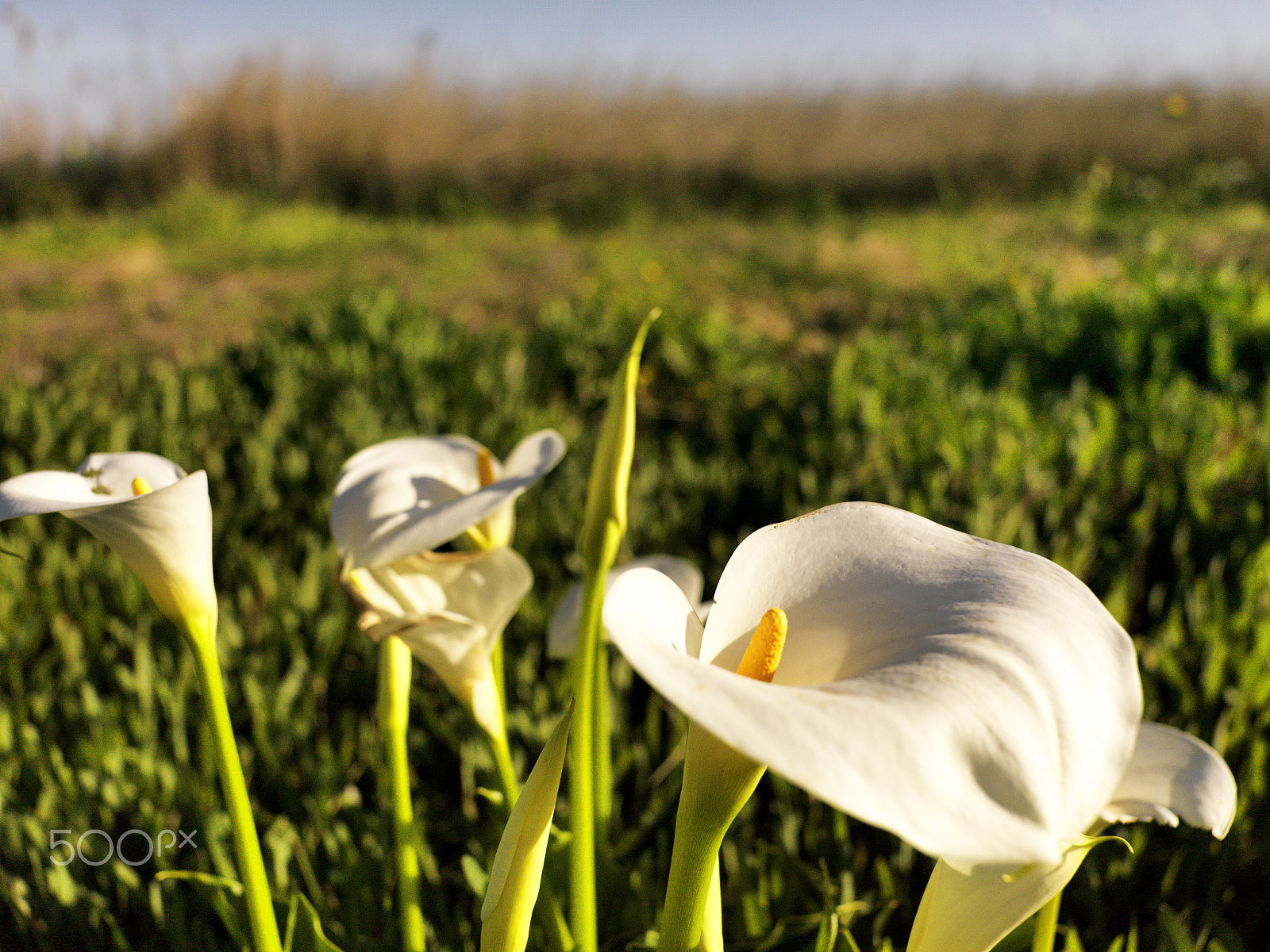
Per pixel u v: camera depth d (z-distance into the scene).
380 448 0.77
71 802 0.95
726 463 1.85
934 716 0.46
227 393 2.21
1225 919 0.89
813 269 4.54
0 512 0.57
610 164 6.98
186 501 0.56
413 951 0.69
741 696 0.45
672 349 2.47
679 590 0.53
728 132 7.27
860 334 2.86
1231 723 1.00
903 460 1.70
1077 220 5.29
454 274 4.58
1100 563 1.42
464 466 0.77
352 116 6.76
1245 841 0.92
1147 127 6.66
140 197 6.65
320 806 0.93
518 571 0.69
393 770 0.68
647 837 0.83
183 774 0.99
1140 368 2.36
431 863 0.87
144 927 0.84
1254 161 6.35
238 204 6.22
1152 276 2.84
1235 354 2.38
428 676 1.20
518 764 0.99
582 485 1.67
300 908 0.67
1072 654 0.49
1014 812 0.45
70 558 1.53
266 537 1.68
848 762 0.44
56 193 6.46
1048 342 2.49
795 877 0.85
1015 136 7.08
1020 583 0.52
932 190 7.20
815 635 0.55
